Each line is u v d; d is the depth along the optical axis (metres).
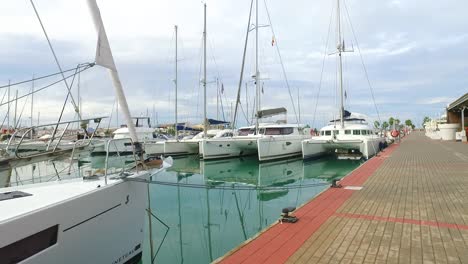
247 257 3.87
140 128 26.83
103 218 4.46
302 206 6.32
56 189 4.73
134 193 5.18
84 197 4.11
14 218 3.25
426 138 39.41
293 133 22.64
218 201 10.55
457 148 20.30
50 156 5.55
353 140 19.53
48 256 3.62
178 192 12.01
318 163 20.52
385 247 4.10
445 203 6.33
